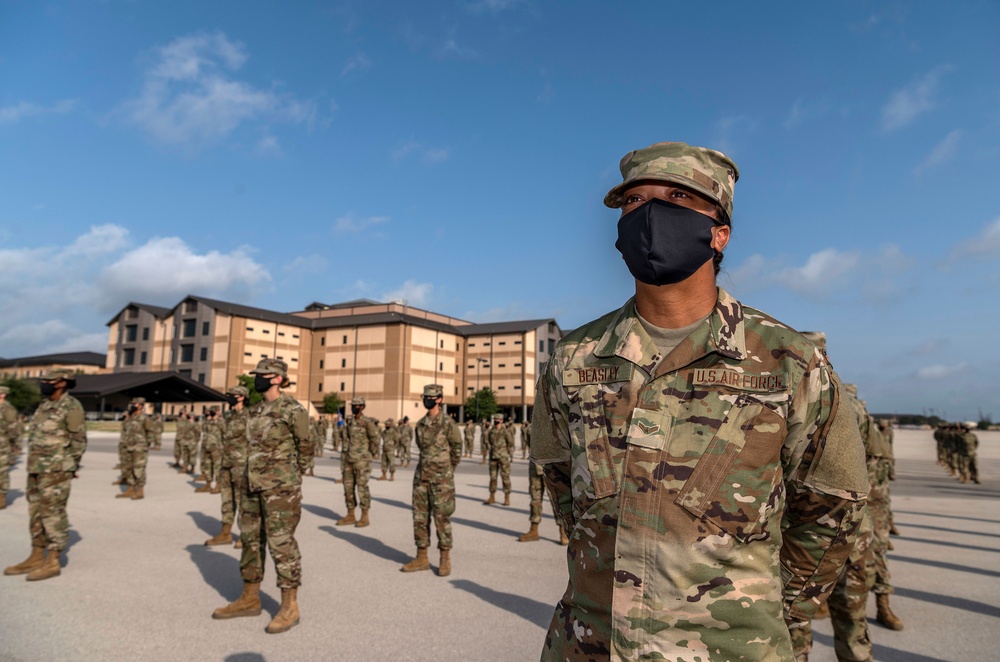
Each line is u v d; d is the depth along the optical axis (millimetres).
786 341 1519
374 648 4801
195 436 18656
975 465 19016
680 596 1364
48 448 6758
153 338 75750
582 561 1536
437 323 76625
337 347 74875
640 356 1566
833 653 4855
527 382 76562
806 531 1607
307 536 9367
